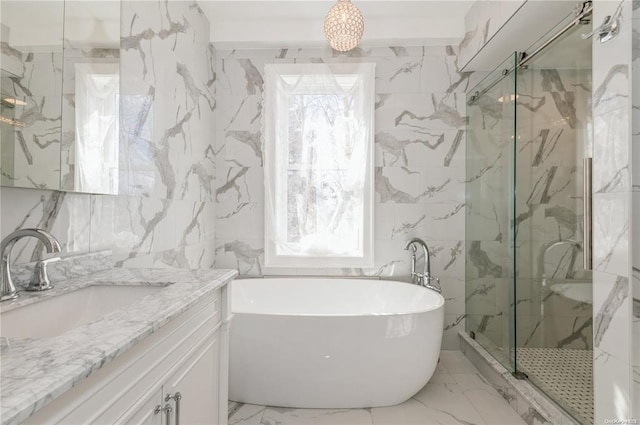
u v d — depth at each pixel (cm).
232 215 310
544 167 225
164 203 224
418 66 305
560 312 222
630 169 127
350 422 195
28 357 65
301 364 203
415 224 306
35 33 123
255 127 309
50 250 107
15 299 106
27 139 120
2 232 118
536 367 220
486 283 264
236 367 209
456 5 273
